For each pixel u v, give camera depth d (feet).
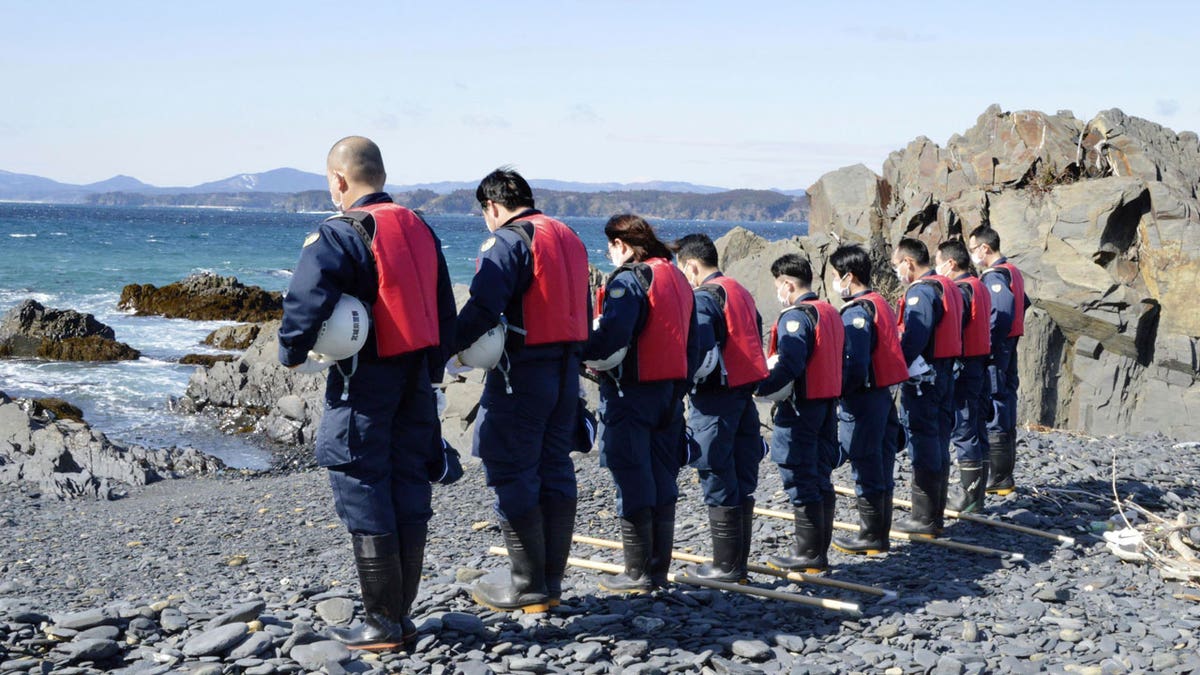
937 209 54.39
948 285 23.93
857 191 60.49
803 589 19.77
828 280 56.13
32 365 85.56
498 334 14.96
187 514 37.35
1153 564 21.72
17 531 34.91
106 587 26.27
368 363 13.30
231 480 48.57
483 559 23.89
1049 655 15.81
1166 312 45.52
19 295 138.62
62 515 38.75
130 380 79.10
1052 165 53.11
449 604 17.02
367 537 13.73
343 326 12.67
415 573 14.29
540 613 16.26
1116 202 46.85
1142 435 41.22
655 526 18.39
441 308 14.02
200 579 26.89
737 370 18.47
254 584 24.52
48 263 198.08
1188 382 44.78
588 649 14.38
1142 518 26.03
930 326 23.06
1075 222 47.96
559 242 15.42
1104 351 46.50
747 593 18.63
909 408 24.06
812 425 20.35
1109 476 31.14
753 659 14.87
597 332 16.65
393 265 13.12
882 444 22.82
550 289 15.20
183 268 200.03
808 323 19.74
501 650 14.28
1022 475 31.27
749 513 19.65
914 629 16.79
